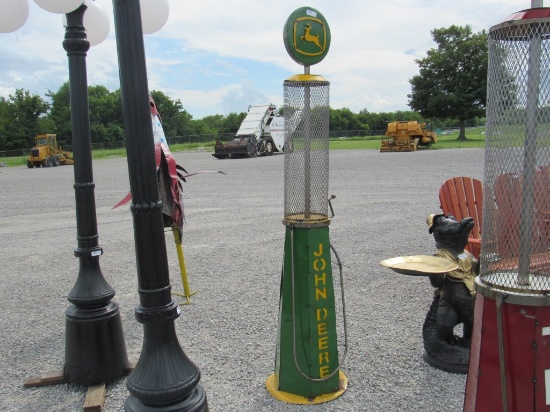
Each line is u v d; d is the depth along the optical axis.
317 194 3.67
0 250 9.45
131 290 6.73
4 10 3.90
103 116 95.56
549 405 2.24
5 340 5.20
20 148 74.31
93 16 4.70
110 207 14.23
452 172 20.16
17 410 3.85
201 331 5.16
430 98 61.00
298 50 3.47
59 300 6.45
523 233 2.24
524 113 2.21
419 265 3.64
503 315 2.25
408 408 3.59
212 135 75.88
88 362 4.10
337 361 3.78
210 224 11.12
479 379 2.38
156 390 2.73
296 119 3.58
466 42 59.94
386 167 23.55
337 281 6.64
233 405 3.70
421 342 4.70
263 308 5.76
